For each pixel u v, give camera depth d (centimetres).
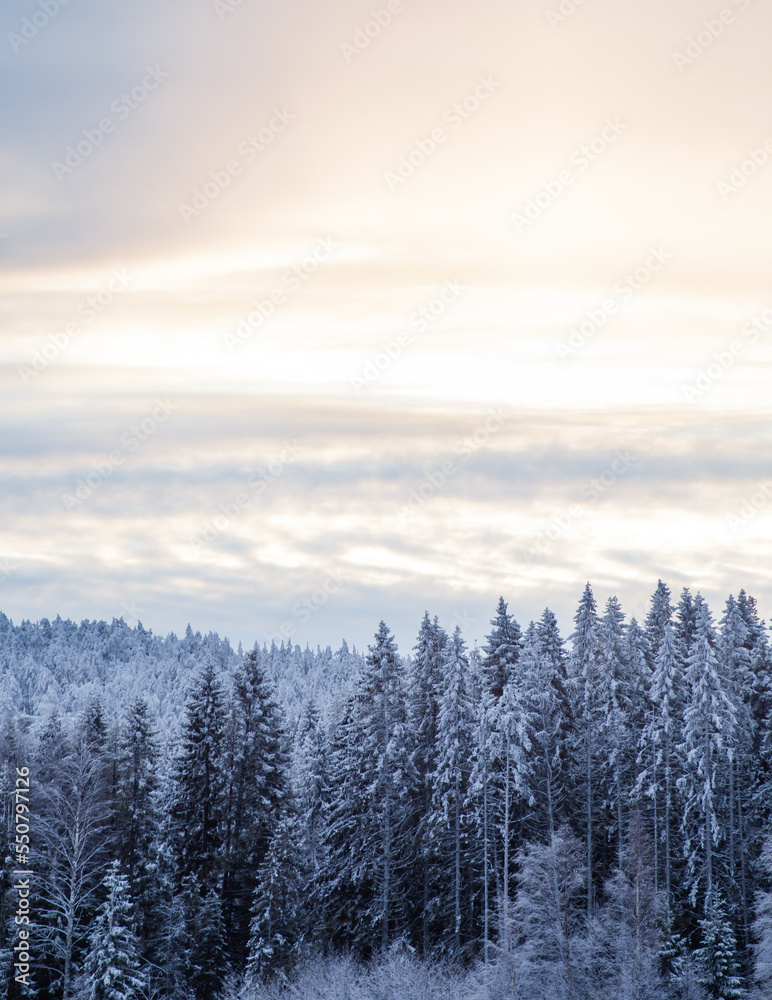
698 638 5441
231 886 5153
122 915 4109
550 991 4341
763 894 4822
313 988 4488
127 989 3909
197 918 4750
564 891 4650
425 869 5509
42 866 4603
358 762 5488
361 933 5300
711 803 5216
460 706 5369
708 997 4353
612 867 5519
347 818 5525
